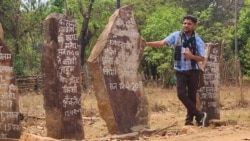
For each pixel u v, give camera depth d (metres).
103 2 34.44
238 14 47.78
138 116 10.48
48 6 32.09
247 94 23.17
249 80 35.47
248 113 15.92
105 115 10.05
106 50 10.07
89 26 33.41
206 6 48.22
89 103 18.27
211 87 12.53
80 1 31.98
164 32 33.84
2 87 8.76
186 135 9.31
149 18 35.56
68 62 9.42
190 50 10.84
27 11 31.09
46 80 9.25
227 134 9.21
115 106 10.06
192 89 10.97
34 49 32.56
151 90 24.66
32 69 31.72
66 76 9.38
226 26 47.16
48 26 9.27
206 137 8.85
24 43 31.45
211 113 12.48
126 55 10.46
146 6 39.72
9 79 8.82
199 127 10.56
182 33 10.91
